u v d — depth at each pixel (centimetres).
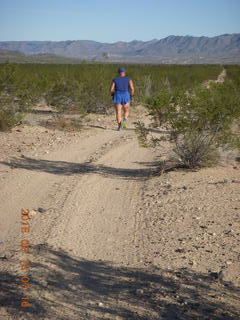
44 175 814
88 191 727
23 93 1291
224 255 493
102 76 1733
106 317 377
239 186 733
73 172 838
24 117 1335
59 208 651
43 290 420
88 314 381
